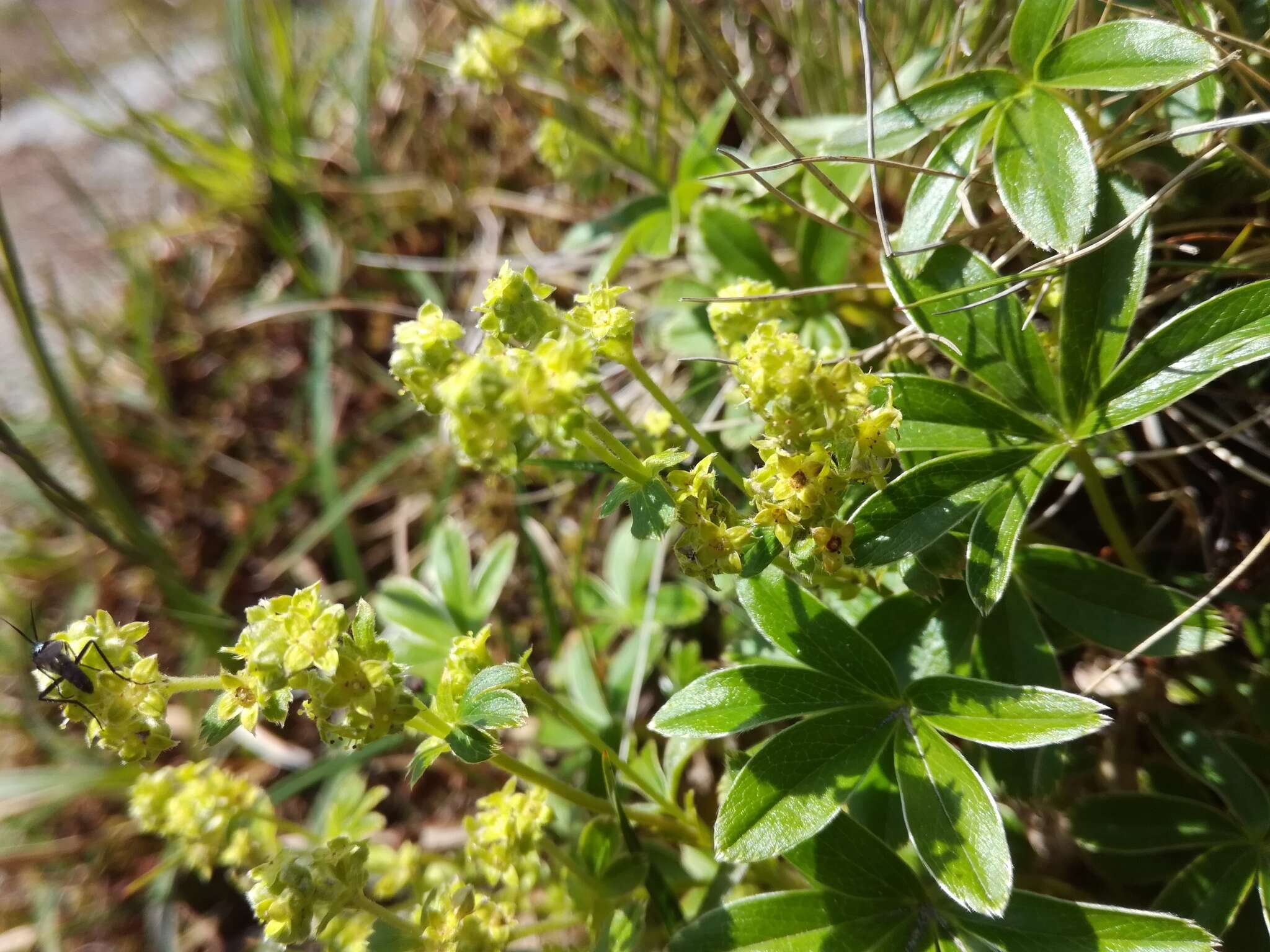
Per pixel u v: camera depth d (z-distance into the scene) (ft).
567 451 0.20
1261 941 0.26
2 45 0.88
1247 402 0.31
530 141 0.56
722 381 0.40
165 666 0.50
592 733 0.28
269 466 0.54
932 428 0.26
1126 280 0.25
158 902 0.43
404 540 0.49
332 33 0.65
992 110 0.26
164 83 0.77
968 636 0.27
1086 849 0.29
